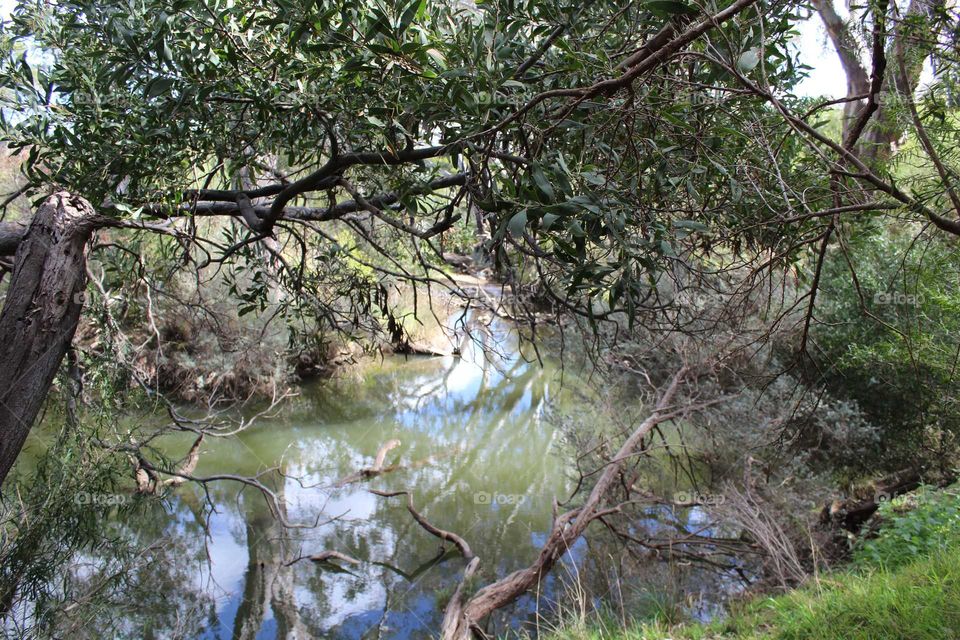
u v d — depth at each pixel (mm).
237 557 7480
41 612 4102
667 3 1638
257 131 2898
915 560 4398
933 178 2029
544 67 2129
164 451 9734
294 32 1968
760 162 2311
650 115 2096
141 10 2312
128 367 4949
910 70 2014
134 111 2576
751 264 2531
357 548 7922
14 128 2662
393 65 1923
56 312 2680
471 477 10219
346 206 3273
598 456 8227
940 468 7125
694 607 5770
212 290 8742
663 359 8109
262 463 10125
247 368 9609
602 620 5230
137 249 4336
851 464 7887
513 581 6426
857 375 7484
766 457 7402
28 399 2611
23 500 4316
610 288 1765
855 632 3299
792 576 5598
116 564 5270
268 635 6121
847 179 2262
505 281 3207
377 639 6160
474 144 2006
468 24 1949
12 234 3111
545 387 13828
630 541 7164
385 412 12977
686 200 2406
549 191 1637
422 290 15188
